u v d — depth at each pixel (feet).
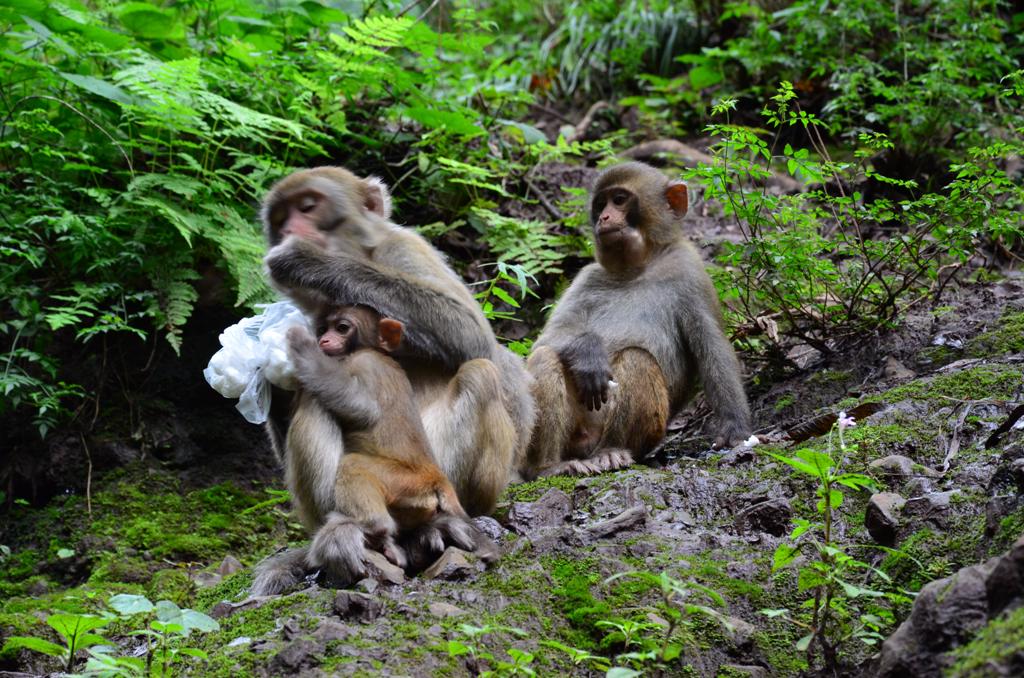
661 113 59.47
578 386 32.81
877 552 23.49
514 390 29.37
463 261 45.19
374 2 46.78
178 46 44.45
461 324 26.13
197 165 38.78
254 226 39.45
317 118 44.55
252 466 38.40
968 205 35.45
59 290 38.47
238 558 34.37
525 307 44.01
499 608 21.83
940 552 22.22
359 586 22.48
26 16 38.83
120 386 38.60
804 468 19.93
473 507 25.45
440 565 23.13
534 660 20.31
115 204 39.11
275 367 23.95
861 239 36.73
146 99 38.70
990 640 16.79
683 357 35.29
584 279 36.99
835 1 56.85
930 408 29.14
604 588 22.58
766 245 36.22
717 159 37.27
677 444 36.32
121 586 31.71
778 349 38.14
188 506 36.19
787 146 36.27
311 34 48.16
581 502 28.02
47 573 34.09
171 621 19.10
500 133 50.93
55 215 38.19
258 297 37.42
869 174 36.42
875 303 37.27
